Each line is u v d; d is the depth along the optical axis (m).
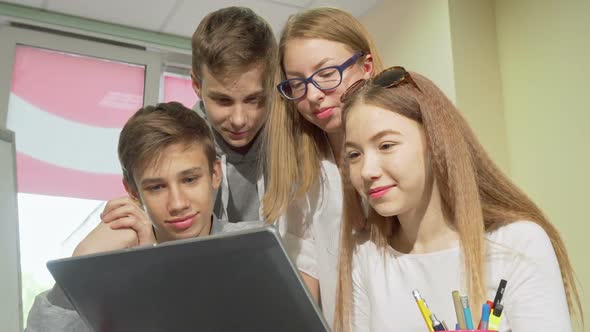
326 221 1.39
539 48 2.32
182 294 0.67
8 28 2.87
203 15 2.94
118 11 2.90
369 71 1.34
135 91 3.13
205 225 1.25
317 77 1.27
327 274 1.37
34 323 0.95
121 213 1.16
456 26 2.45
